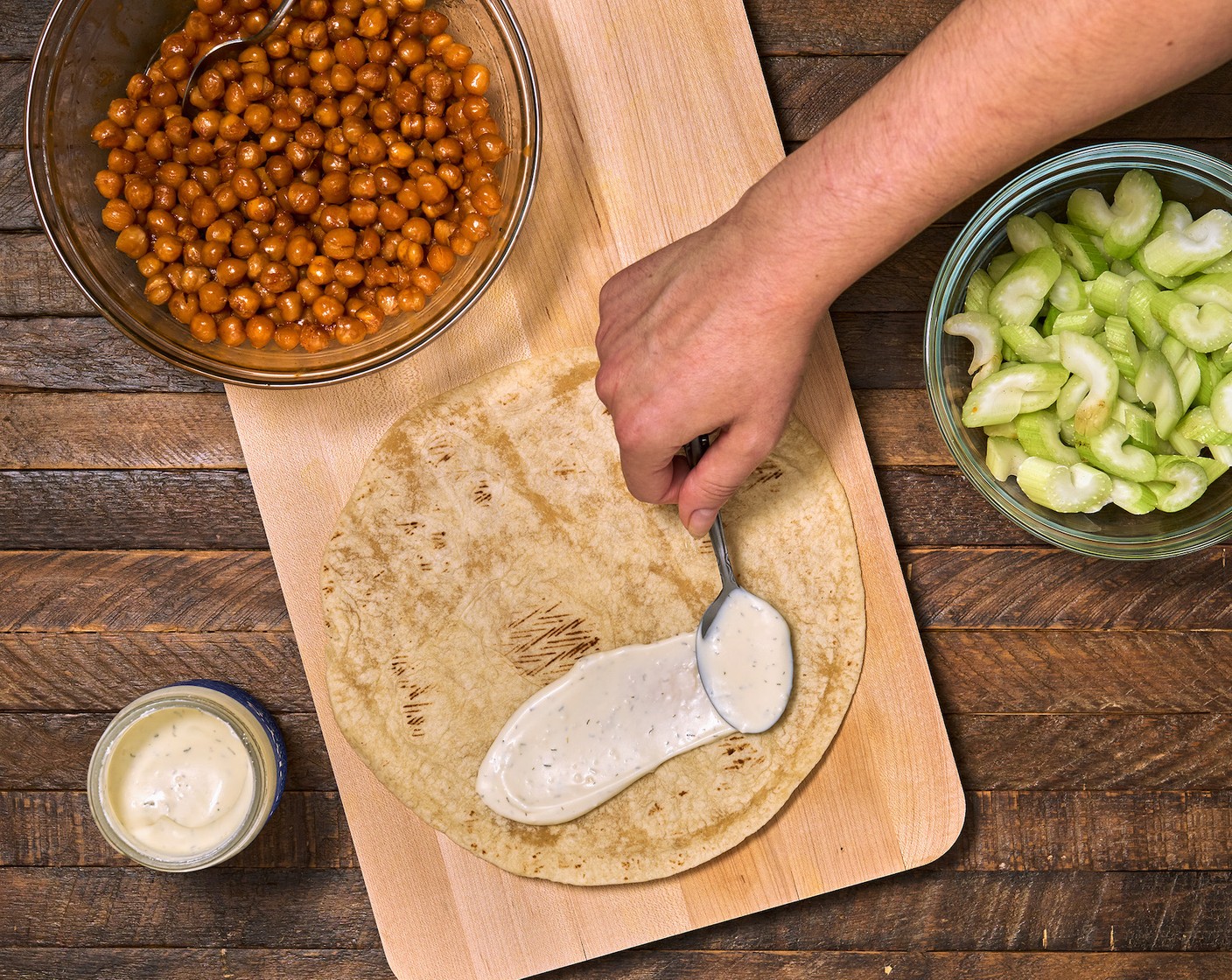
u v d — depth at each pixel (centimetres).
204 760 77
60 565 80
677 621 77
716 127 76
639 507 77
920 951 81
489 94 75
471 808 76
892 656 77
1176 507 74
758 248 63
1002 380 74
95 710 80
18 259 79
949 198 61
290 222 73
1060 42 56
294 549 76
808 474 76
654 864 76
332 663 76
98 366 80
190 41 72
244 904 80
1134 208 74
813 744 76
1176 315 72
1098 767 80
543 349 77
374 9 72
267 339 73
